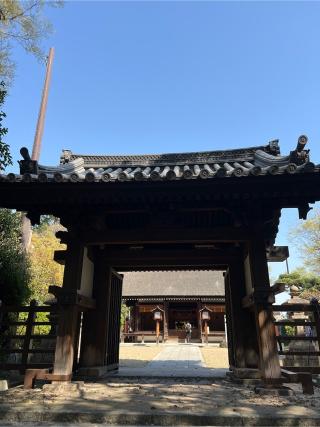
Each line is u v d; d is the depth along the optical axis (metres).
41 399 4.76
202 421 3.90
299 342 9.35
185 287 34.25
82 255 6.34
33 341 9.44
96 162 8.90
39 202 5.92
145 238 6.22
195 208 6.22
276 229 6.56
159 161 8.80
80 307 6.50
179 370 9.16
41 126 15.59
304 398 4.89
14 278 8.99
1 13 11.20
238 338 6.87
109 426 3.89
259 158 7.79
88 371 6.65
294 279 26.97
